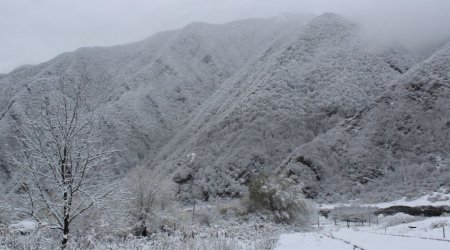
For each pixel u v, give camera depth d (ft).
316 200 202.90
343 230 93.35
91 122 37.09
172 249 36.01
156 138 357.61
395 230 85.20
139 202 74.23
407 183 190.39
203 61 503.20
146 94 408.05
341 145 236.43
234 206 104.37
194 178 241.76
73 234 36.40
